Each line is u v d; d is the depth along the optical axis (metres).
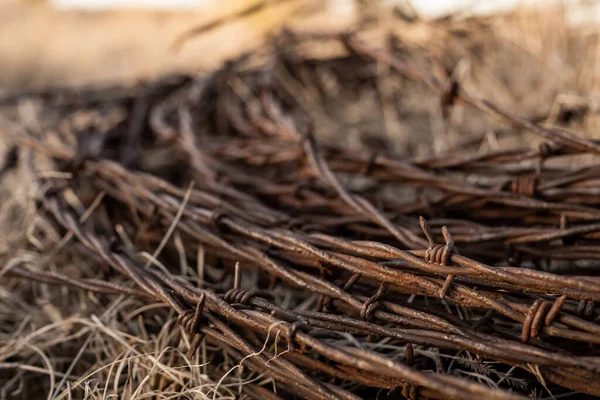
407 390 0.50
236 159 0.70
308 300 0.60
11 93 0.89
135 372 0.57
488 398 0.44
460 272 0.49
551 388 0.53
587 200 0.58
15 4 1.82
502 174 0.62
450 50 0.97
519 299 0.50
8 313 0.64
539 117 0.75
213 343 0.56
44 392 0.61
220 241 0.57
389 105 0.97
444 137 0.87
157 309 0.59
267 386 0.56
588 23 0.90
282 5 1.16
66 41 1.61
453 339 0.48
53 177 0.69
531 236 0.55
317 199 0.63
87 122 0.85
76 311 0.63
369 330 0.50
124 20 1.65
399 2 0.98
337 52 1.02
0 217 0.72
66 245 0.64
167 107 0.83
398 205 0.62
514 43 0.97
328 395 0.49
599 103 0.75
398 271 0.50
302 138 0.65
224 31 1.30
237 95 0.89
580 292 0.48
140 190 0.62
